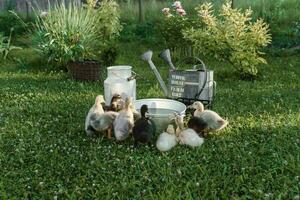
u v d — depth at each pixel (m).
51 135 2.97
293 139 2.79
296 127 3.01
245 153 2.61
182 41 5.30
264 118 3.21
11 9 7.91
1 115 3.40
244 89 4.11
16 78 4.73
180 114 2.88
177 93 3.27
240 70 4.58
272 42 6.16
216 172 2.41
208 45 4.59
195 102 3.02
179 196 2.17
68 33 5.10
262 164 2.48
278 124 3.06
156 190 2.26
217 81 4.50
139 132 2.69
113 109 3.05
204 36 4.59
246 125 3.06
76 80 4.52
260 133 2.93
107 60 5.28
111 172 2.44
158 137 2.70
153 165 2.51
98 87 4.27
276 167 2.43
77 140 2.87
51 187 2.33
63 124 3.17
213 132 2.93
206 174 2.38
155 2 8.02
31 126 3.17
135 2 8.21
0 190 2.29
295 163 2.48
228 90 4.07
